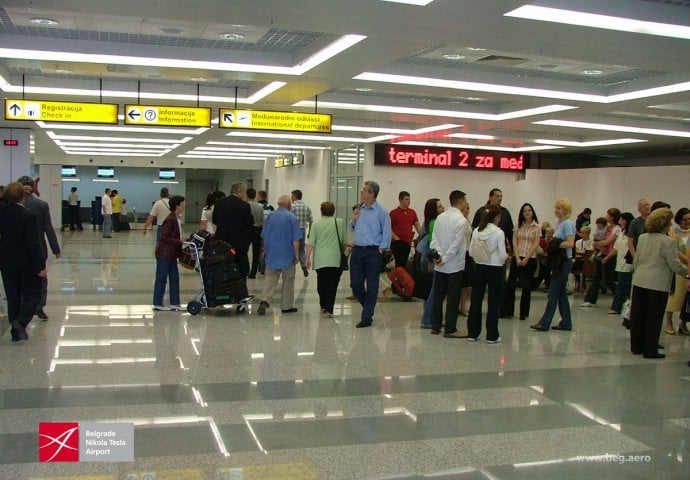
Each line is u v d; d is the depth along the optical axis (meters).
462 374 6.76
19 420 5.04
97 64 9.04
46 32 8.41
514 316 10.51
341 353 7.48
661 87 9.95
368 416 5.36
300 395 5.86
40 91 11.44
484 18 6.59
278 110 13.03
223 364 6.84
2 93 11.66
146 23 7.86
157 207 12.40
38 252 7.52
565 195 19.02
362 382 6.34
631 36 7.09
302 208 13.68
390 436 4.93
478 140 18.06
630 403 5.94
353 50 8.11
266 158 30.83
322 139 18.58
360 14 6.56
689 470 4.46
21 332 7.62
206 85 12.03
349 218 20.48
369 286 9.07
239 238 10.70
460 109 13.20
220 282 9.58
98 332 8.21
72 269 14.69
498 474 4.31
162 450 4.53
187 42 8.84
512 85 10.38
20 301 7.75
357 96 12.56
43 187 30.08
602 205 17.88
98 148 25.64
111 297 10.93
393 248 12.23
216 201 10.73
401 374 6.68
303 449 4.62
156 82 11.80
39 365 6.62
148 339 7.90
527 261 9.91
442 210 10.02
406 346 7.96
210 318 9.35
